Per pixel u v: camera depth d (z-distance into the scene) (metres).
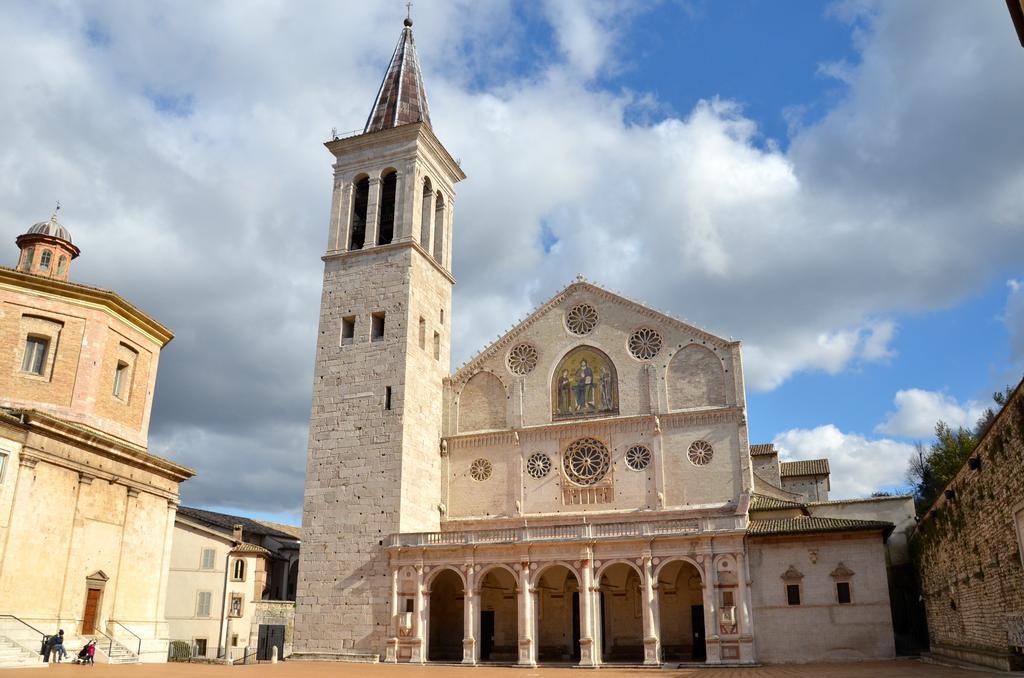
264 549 77.00
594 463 58.91
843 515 59.22
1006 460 28.41
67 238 53.72
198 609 70.88
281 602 76.94
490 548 53.41
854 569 47.72
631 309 61.25
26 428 39.78
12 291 43.75
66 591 41.34
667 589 55.34
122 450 45.81
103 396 46.69
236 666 46.41
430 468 61.62
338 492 59.25
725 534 49.03
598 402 60.22
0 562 37.66
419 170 66.88
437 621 59.69
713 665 47.31
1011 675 27.45
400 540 55.88
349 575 56.81
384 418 59.75
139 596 47.00
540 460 60.28
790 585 48.47
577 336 62.25
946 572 40.81
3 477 38.44
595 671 46.19
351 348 62.94
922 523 46.31
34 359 44.19
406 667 49.06
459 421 64.06
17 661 36.12
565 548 51.72
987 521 31.83
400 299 62.66
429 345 64.44
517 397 62.34
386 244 64.56
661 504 55.78
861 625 46.75
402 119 68.88
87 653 39.75
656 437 57.47
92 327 46.12
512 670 47.34
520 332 64.31
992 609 32.25
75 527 42.28
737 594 48.19
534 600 51.91
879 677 31.45
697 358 58.50
